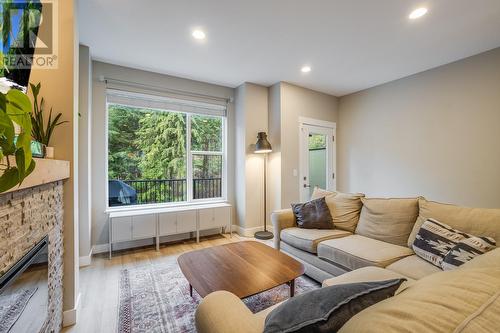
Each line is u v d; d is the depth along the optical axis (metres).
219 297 0.99
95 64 3.15
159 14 2.22
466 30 2.49
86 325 1.72
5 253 0.89
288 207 4.04
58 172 1.41
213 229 4.04
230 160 4.23
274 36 2.61
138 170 3.63
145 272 2.59
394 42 2.73
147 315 1.84
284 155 4.01
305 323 0.62
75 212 1.80
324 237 2.37
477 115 3.00
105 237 3.20
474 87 3.03
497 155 2.84
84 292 2.17
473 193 3.03
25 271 1.07
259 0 2.04
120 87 3.30
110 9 2.13
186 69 3.47
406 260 1.78
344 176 4.70
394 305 0.54
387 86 4.00
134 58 3.11
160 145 3.79
